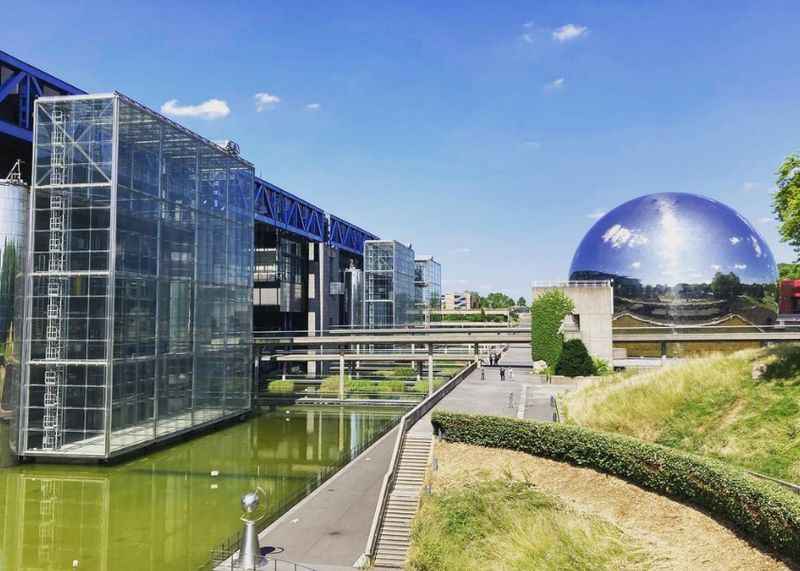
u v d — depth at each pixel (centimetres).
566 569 2270
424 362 10844
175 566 2933
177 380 5719
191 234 6016
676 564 2189
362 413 7312
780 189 3594
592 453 3017
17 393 4875
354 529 3117
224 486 4291
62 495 4075
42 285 4919
